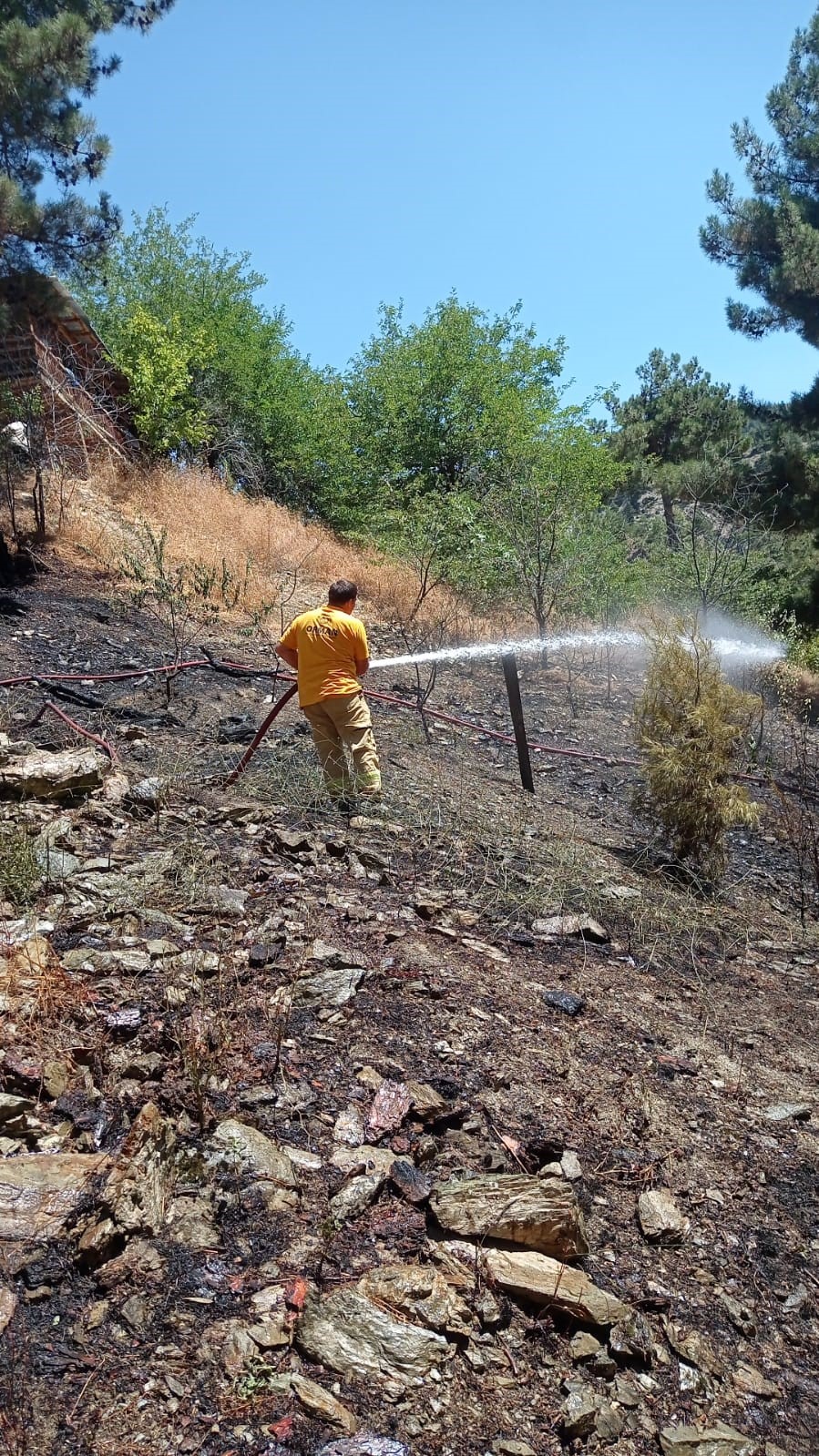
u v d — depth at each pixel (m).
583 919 5.14
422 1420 2.29
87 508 13.87
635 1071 3.89
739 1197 3.37
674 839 6.54
